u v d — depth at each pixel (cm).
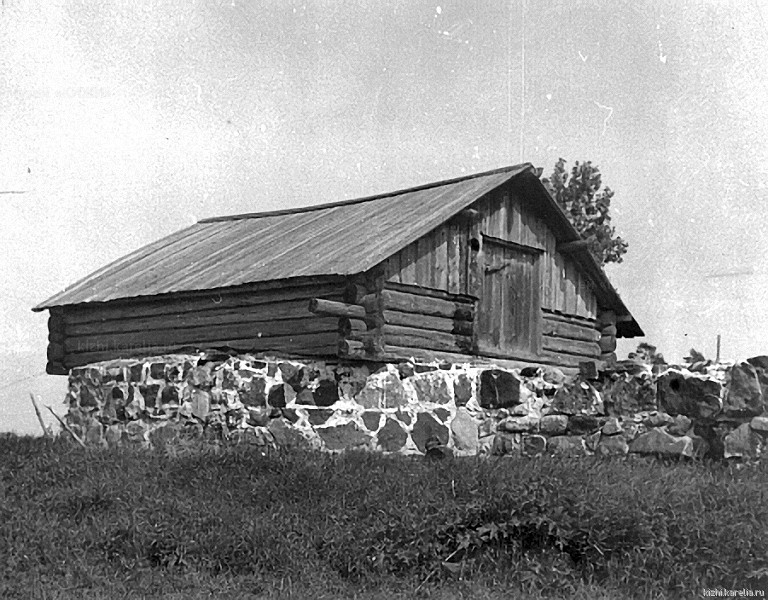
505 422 1541
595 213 3488
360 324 1570
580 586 872
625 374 1449
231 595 878
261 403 1509
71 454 1357
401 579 923
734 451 1288
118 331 1959
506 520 969
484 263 1859
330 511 1059
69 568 962
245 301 1738
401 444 1524
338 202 2197
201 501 1102
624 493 981
